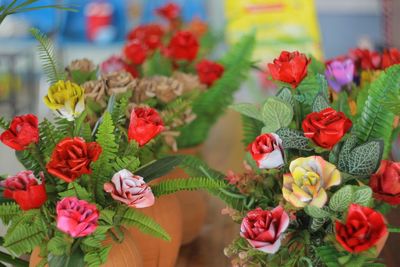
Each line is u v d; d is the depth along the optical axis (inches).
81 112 34.9
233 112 83.9
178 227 41.4
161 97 45.6
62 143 32.0
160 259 40.9
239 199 39.0
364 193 32.4
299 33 111.3
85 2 157.9
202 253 48.0
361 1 158.1
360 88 45.6
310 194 32.3
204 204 49.4
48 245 33.0
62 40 152.3
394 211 52.0
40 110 69.7
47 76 38.3
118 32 161.8
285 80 35.8
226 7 114.6
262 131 36.8
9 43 140.7
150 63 59.0
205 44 75.5
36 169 35.7
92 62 49.3
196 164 41.7
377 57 47.9
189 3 154.9
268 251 32.3
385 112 37.3
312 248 35.4
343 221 32.4
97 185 34.8
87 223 31.3
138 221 34.8
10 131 33.8
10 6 37.5
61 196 34.4
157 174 37.3
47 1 151.5
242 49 56.5
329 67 44.1
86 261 33.3
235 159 64.7
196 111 51.9
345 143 34.4
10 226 34.0
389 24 131.0
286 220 32.5
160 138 44.7
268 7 113.3
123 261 35.6
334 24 160.7
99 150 32.4
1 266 40.6
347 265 32.2
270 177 37.4
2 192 35.3
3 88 128.6
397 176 33.7
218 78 54.9
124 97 38.9
